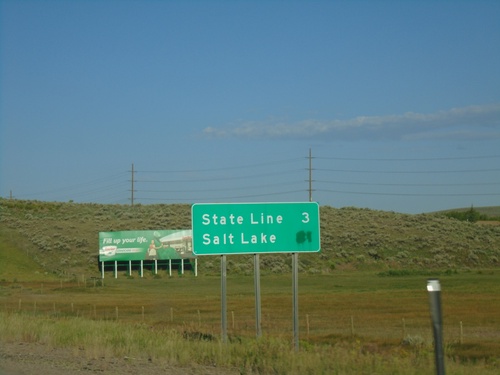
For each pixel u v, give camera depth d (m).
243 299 51.00
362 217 103.62
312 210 20.48
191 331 24.12
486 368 15.83
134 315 38.78
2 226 92.19
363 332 30.31
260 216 20.23
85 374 14.24
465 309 40.59
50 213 106.00
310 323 34.69
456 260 84.50
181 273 79.12
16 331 21.64
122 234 77.88
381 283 65.62
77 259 82.00
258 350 16.16
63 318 29.64
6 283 67.81
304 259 83.56
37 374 14.23
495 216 155.38
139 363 16.09
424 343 22.39
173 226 94.81
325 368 13.59
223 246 20.05
